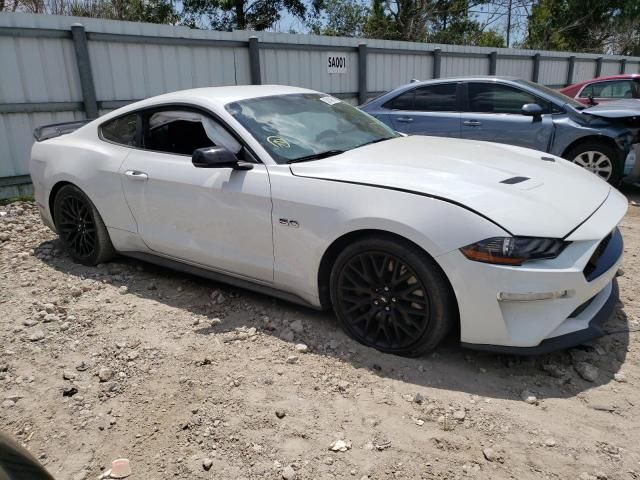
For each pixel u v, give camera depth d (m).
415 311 3.04
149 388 2.98
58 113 7.83
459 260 2.81
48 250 5.26
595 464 2.34
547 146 7.03
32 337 3.54
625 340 3.31
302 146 3.71
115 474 2.39
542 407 2.73
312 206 3.25
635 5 31.16
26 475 1.51
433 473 2.31
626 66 22.05
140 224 4.23
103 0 18.12
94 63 8.14
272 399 2.84
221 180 3.64
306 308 3.83
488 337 2.88
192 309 3.92
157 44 8.82
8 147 7.39
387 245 3.02
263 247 3.54
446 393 2.86
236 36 9.85
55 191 4.81
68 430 2.69
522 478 2.27
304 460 2.41
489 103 7.43
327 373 3.06
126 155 4.29
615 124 6.67
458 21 28.78
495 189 3.03
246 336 3.48
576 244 2.85
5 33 7.12
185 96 4.05
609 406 2.71
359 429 2.60
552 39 30.56
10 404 2.90
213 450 2.50
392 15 27.05
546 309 2.81
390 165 3.35
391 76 13.38
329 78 11.84
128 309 3.94
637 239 5.27
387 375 3.03
